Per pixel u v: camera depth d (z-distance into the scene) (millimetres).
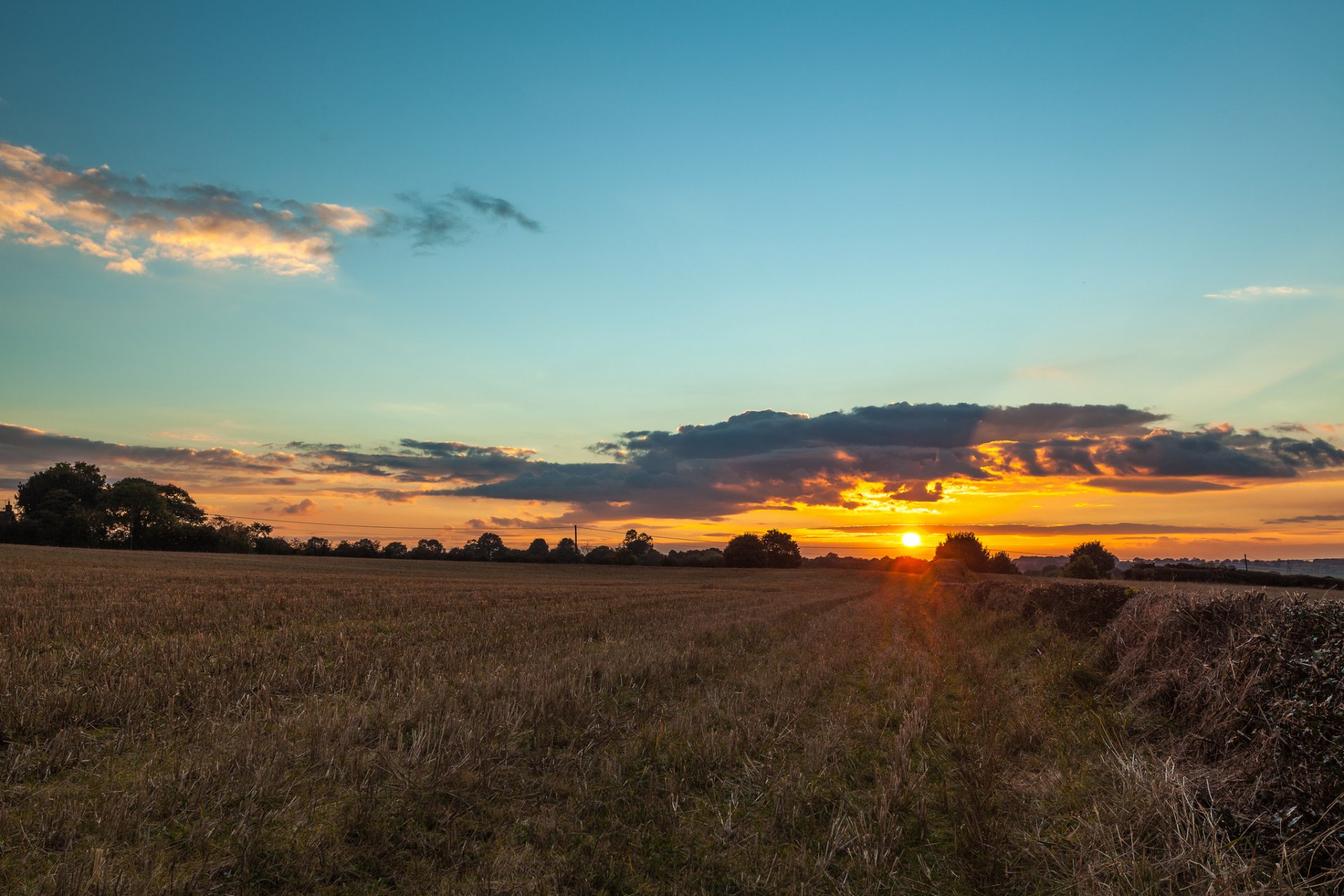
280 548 112938
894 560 196500
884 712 9750
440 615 21781
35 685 9016
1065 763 7289
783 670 13336
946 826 5977
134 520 100375
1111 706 9812
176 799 5676
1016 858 5324
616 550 117562
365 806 5676
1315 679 5961
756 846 5402
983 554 107875
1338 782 5180
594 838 5441
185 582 30500
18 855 4906
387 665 12031
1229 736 6855
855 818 6008
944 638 19875
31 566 37125
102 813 5438
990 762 7082
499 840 5426
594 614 23562
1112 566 85062
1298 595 7680
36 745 7145
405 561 89438
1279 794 5555
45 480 106688
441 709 8625
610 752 7516
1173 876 4715
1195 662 8547
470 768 6672
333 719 7887
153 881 4488
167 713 8227
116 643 13156
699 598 35406
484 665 12742
